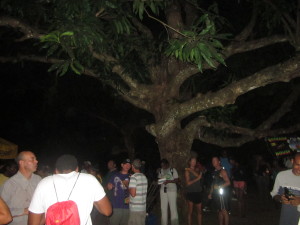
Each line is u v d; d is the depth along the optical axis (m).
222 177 9.30
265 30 11.43
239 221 11.33
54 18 7.68
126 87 10.88
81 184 4.18
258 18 11.48
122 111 20.66
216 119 10.04
